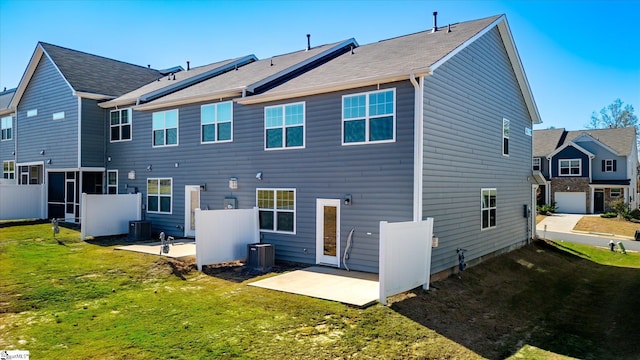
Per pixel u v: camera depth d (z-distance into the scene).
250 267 11.40
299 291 8.91
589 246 21.09
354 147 11.28
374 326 7.09
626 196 35.25
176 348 6.00
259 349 6.05
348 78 11.31
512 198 16.28
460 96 12.11
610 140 38.31
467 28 13.95
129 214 16.56
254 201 13.60
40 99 21.22
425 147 10.34
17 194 20.50
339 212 11.54
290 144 12.68
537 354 6.79
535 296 10.70
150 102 16.67
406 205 10.34
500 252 15.02
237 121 14.14
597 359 6.73
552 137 41.34
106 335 6.44
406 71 10.13
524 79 16.45
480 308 9.02
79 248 13.45
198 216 11.05
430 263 9.98
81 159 18.73
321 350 6.09
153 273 10.32
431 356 6.22
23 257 11.82
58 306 7.81
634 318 9.09
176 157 16.19
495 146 14.65
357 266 11.13
